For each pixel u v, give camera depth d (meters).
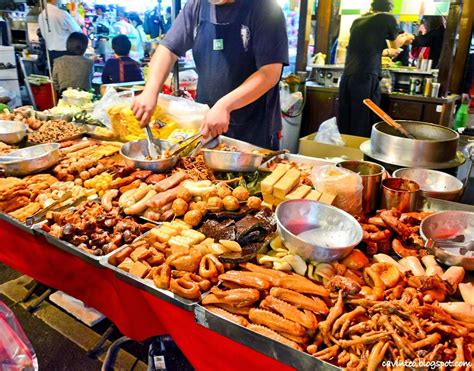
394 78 4.66
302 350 0.97
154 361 1.78
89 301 1.58
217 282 1.19
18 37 6.48
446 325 0.98
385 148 1.94
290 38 6.23
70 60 4.62
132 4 7.20
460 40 5.13
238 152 1.82
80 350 2.16
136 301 1.30
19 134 2.59
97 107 2.84
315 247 1.18
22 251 1.75
